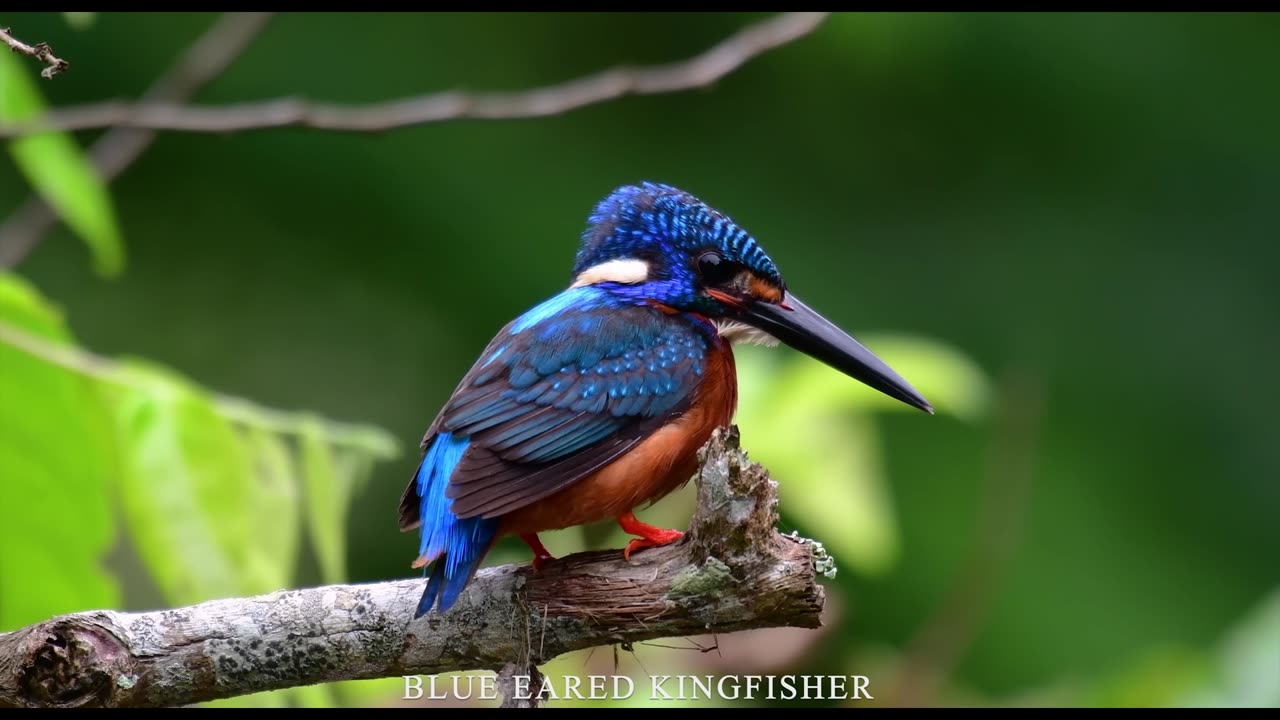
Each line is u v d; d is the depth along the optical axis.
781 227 14.19
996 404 9.59
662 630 5.09
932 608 12.80
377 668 5.21
